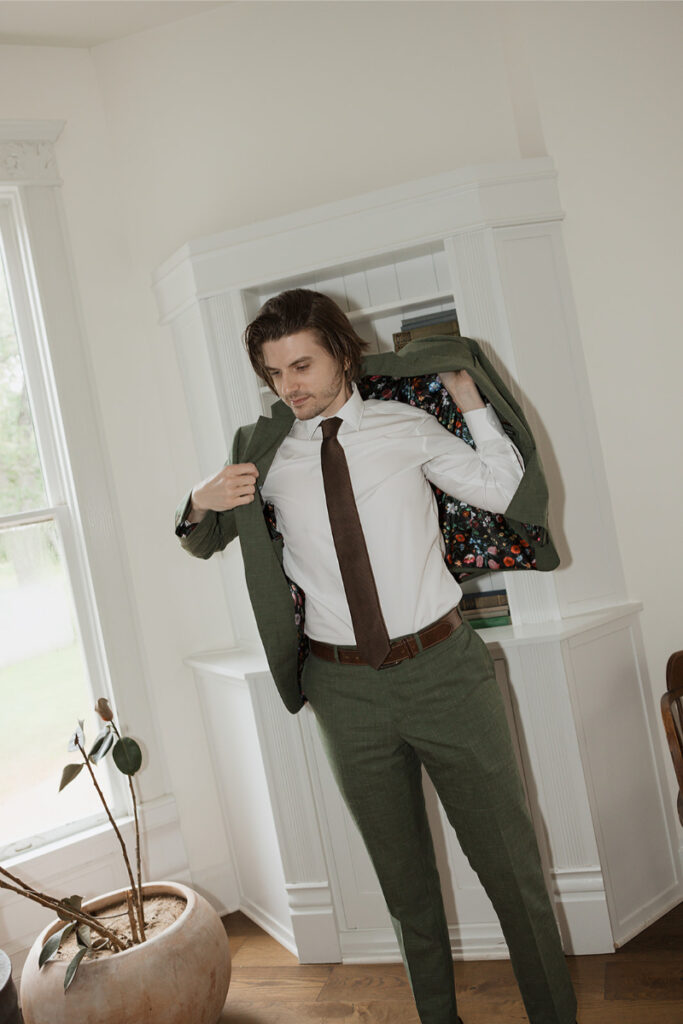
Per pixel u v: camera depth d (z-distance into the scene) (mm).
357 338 1784
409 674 1750
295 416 1860
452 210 2445
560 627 2412
